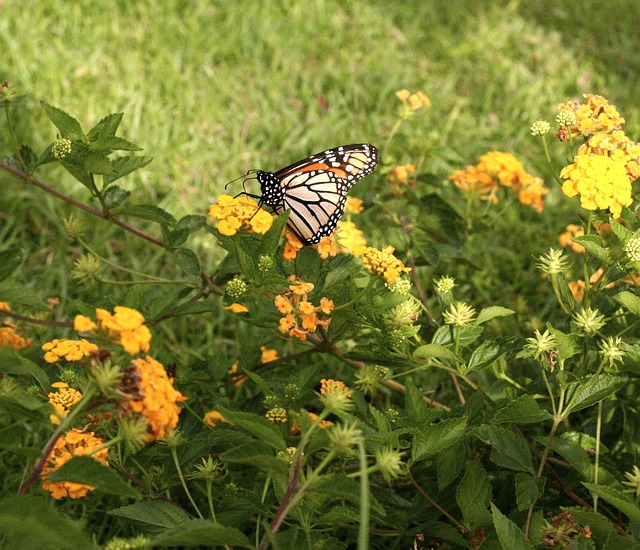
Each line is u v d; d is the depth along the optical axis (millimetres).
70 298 945
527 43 1470
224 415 625
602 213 728
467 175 888
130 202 1027
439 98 1278
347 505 723
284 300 689
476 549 692
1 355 678
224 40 1337
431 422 699
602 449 704
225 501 684
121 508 673
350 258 742
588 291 725
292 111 1218
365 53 1388
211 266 986
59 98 1141
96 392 623
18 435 659
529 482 684
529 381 744
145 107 1156
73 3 1370
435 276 967
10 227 999
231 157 1106
